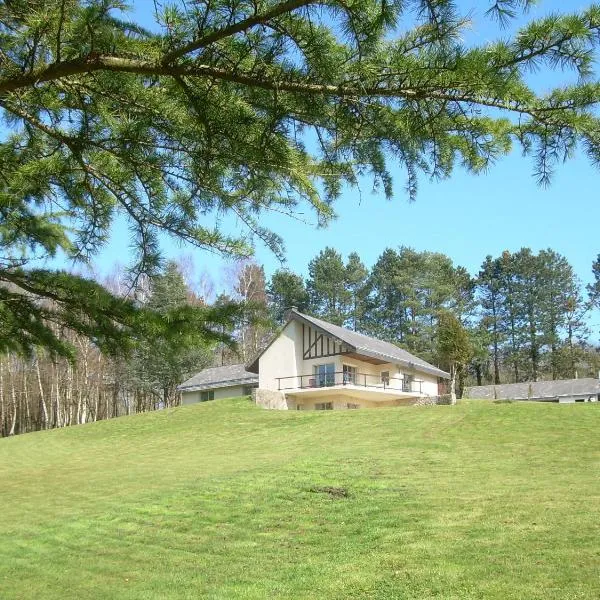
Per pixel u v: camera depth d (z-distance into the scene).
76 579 8.45
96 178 4.19
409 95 2.97
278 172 3.78
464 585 6.74
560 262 61.78
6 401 51.22
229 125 3.51
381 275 62.41
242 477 13.68
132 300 3.91
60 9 3.24
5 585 8.37
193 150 3.85
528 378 62.09
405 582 7.06
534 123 2.98
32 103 3.83
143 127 3.78
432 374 42.09
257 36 3.03
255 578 7.88
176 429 27.78
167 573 8.41
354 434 20.94
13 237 4.49
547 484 11.20
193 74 3.24
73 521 11.55
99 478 16.47
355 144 3.46
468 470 13.11
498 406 24.27
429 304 59.00
